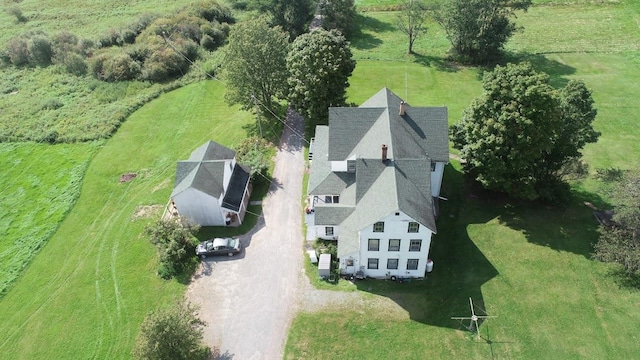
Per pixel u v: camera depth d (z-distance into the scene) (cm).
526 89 4853
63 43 10094
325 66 6412
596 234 5028
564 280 4550
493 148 5075
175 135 7531
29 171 7019
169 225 5219
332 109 5572
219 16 11119
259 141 6956
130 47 9762
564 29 10169
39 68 10006
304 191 6059
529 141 4862
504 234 5122
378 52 9731
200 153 5831
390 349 4134
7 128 7994
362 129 5497
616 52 9119
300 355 4159
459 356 4025
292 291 4738
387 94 5866
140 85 9012
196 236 5466
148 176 6669
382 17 11438
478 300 4428
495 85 5000
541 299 4391
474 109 5159
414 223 4312
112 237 5644
